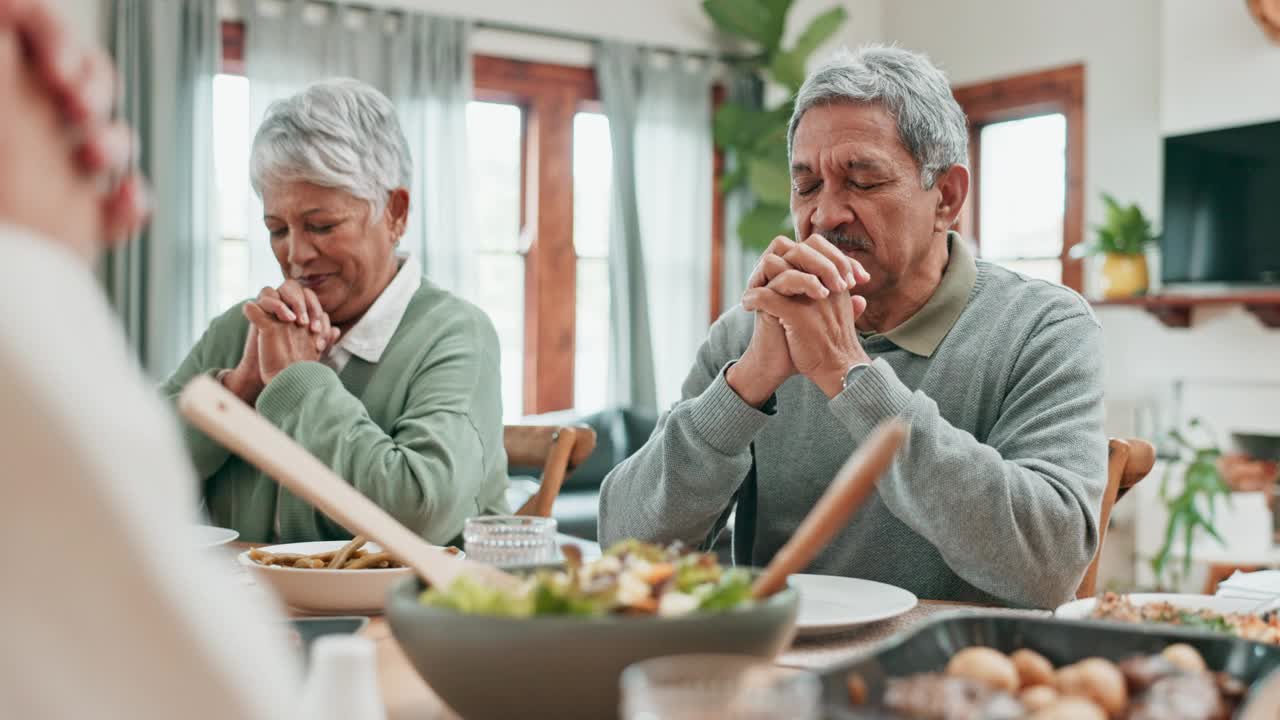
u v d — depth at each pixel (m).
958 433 1.22
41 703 0.32
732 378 1.34
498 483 1.76
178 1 4.70
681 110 5.91
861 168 1.44
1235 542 4.44
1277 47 4.64
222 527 1.76
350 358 1.75
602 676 0.58
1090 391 1.39
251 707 0.34
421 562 0.72
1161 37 5.18
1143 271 4.92
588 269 5.83
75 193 0.37
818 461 1.54
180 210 4.72
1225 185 4.79
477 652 0.59
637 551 0.72
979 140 5.97
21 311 0.32
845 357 1.28
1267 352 4.71
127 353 0.36
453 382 1.71
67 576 0.31
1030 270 5.75
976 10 5.94
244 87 4.96
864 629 0.97
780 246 1.30
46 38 0.34
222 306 4.95
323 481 0.72
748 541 1.61
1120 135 5.34
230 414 0.70
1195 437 4.91
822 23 5.80
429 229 5.23
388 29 5.17
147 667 0.32
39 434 0.31
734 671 0.43
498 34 5.50
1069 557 1.23
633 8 5.80
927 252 1.51
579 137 5.78
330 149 1.67
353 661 0.50
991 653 0.57
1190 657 0.58
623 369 5.70
